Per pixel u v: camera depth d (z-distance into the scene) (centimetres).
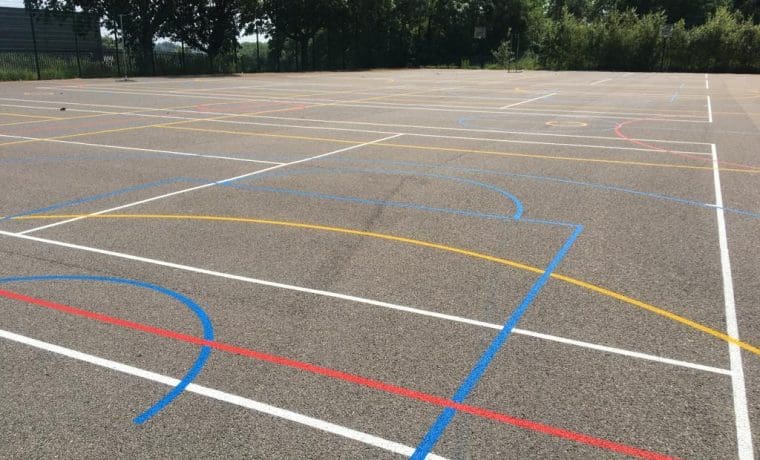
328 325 493
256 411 381
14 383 410
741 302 546
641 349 461
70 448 346
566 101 2589
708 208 868
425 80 4150
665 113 2125
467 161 1199
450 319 505
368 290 561
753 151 1348
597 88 3409
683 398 399
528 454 344
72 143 1366
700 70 5566
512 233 738
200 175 1045
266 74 4869
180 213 810
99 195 902
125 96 2609
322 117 1927
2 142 1370
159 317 504
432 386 409
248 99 2542
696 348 463
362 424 369
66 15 4241
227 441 353
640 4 6969
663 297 555
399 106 2316
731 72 5456
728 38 5419
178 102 2366
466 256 655
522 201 892
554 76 4803
